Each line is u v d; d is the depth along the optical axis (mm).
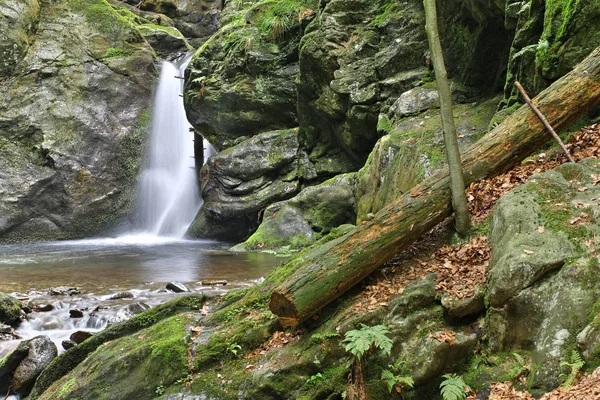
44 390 6297
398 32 13211
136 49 21375
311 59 14289
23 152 19250
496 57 11195
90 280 10422
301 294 5273
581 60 7305
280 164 16406
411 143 10312
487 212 5898
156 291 9281
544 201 5301
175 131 21938
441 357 4797
